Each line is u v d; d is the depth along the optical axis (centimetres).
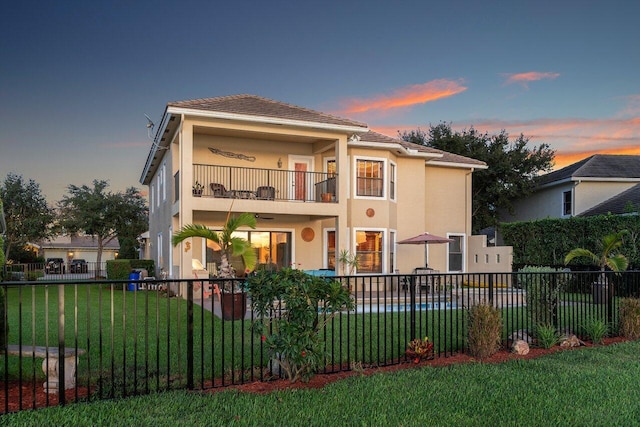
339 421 423
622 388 540
